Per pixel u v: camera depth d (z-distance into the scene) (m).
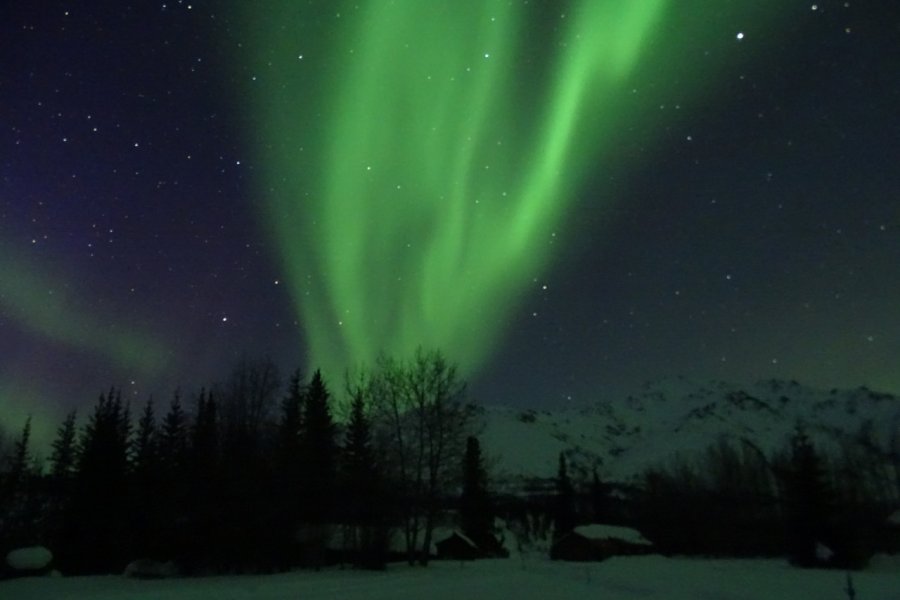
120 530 56.28
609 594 36.22
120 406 65.75
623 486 165.38
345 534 59.66
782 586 41.59
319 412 66.12
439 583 42.00
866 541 70.50
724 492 99.81
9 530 56.16
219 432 67.75
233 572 53.12
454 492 68.06
